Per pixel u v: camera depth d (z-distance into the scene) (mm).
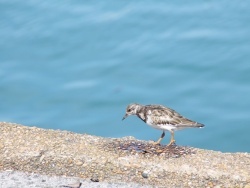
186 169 18188
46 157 18547
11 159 18516
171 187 17469
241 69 47062
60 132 20469
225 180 17812
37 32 54469
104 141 19906
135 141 19969
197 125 19438
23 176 17672
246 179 17875
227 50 50000
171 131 19453
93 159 18500
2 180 17328
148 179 17797
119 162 18406
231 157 19391
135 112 19906
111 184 17344
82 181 17484
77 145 19422
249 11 56750
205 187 17562
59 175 17922
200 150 19781
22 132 20156
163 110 19484
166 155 19047
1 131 20125
